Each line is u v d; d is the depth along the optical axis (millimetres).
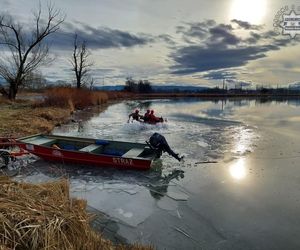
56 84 41531
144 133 17375
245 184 8680
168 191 7992
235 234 5875
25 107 25844
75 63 46156
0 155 9344
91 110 32469
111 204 7043
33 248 3559
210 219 6461
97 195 7559
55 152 9859
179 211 6797
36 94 50500
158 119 20234
